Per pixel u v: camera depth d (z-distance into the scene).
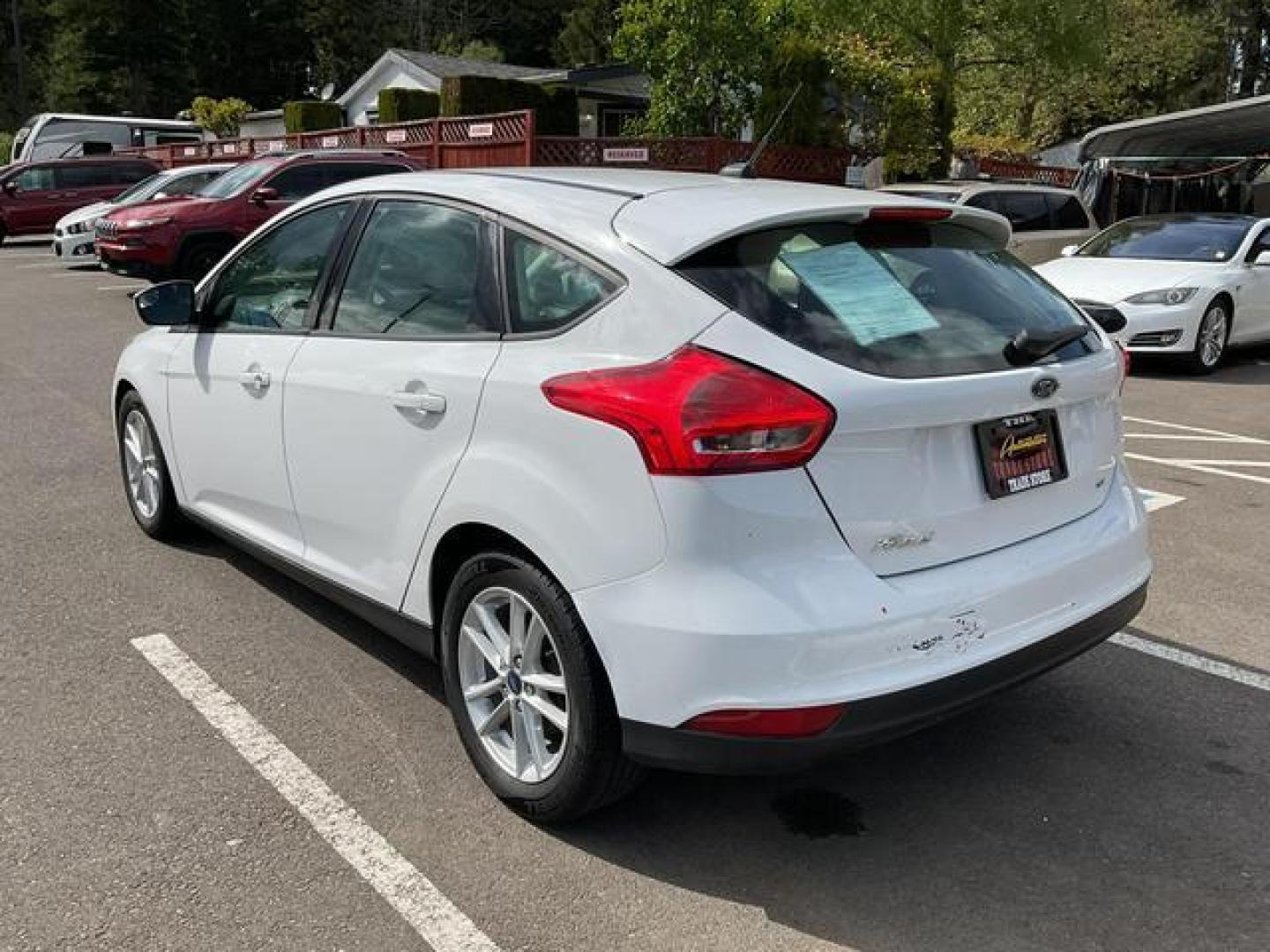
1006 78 28.61
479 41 54.84
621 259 2.91
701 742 2.65
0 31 59.34
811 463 2.62
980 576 2.89
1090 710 3.92
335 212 4.01
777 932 2.73
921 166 18.50
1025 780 3.45
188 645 4.25
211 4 55.47
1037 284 3.49
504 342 3.13
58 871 2.89
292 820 3.14
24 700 3.79
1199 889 2.92
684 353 2.70
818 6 18.02
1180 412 9.29
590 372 2.81
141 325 12.74
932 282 3.11
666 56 18.08
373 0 57.41
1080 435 3.27
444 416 3.20
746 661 2.57
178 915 2.73
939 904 2.85
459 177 3.64
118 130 30.89
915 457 2.78
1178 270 11.12
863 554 2.71
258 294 4.32
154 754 3.47
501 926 2.73
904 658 2.71
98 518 5.72
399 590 3.52
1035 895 2.89
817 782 3.44
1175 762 3.56
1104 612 3.22
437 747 3.55
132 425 5.37
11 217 22.70
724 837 3.12
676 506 2.60
